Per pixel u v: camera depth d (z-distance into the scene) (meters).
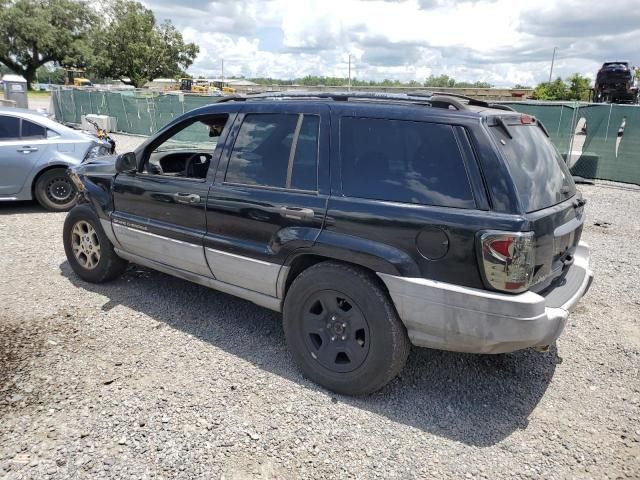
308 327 3.30
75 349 3.69
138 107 20.22
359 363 3.10
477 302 2.69
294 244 3.24
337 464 2.63
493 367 3.61
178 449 2.69
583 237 7.19
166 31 78.88
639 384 3.45
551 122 12.25
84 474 2.51
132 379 3.32
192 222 3.86
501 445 2.81
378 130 3.08
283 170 3.41
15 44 70.50
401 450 2.74
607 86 27.56
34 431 2.80
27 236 6.52
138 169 4.32
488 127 2.80
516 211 2.64
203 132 4.29
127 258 4.60
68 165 7.83
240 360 3.60
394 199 2.95
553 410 3.14
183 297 4.67
